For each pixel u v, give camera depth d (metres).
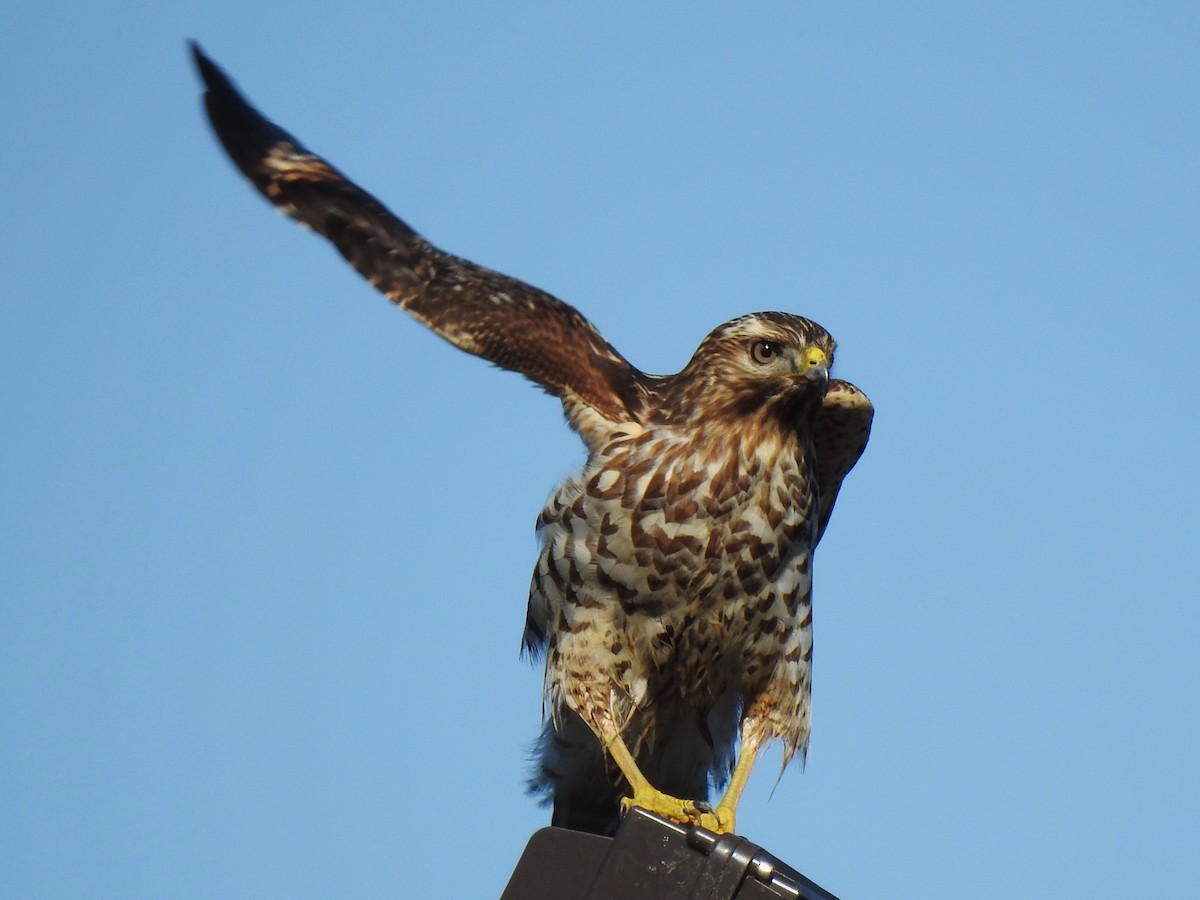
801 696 12.16
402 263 12.36
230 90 12.82
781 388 11.62
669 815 11.02
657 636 11.67
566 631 11.70
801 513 11.87
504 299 12.20
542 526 11.82
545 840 7.75
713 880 7.46
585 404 11.80
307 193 12.55
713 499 11.49
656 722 12.17
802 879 7.78
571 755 12.30
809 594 12.17
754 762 11.98
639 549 11.46
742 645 11.92
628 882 7.55
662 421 11.70
